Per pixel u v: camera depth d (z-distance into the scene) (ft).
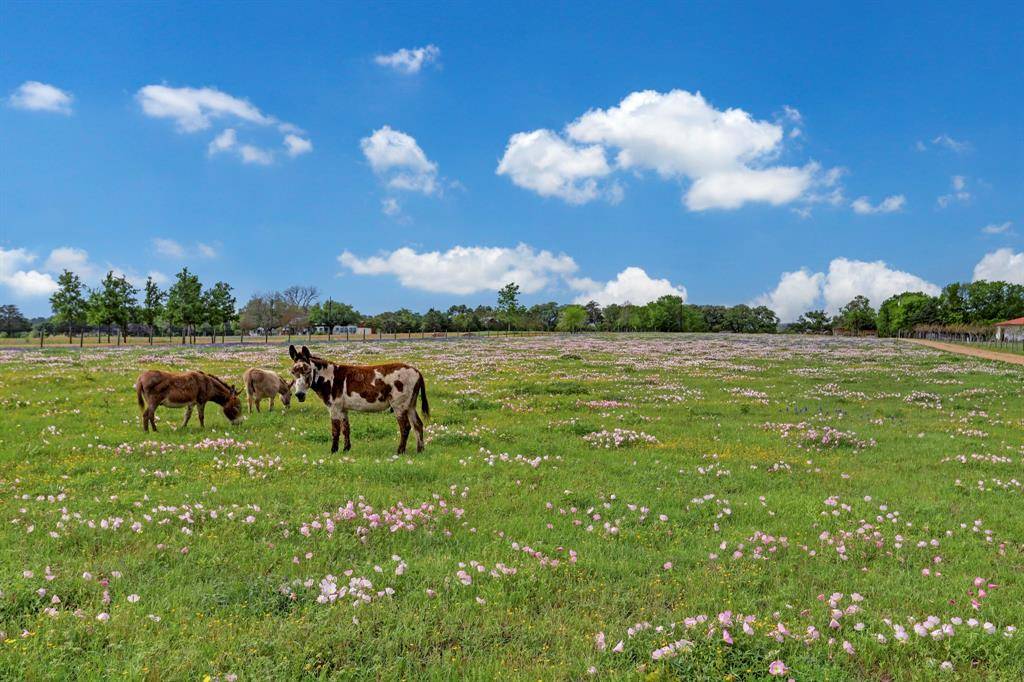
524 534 24.94
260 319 381.19
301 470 34.04
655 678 14.25
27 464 34.14
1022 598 19.76
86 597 17.71
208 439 41.01
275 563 20.81
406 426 40.47
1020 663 15.37
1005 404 67.41
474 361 120.57
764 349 175.11
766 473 35.94
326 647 15.19
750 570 21.52
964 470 37.14
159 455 36.94
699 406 63.72
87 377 77.20
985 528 26.58
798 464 38.42
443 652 15.64
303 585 18.56
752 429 50.57
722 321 503.20
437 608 17.71
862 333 463.01
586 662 14.98
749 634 15.99
